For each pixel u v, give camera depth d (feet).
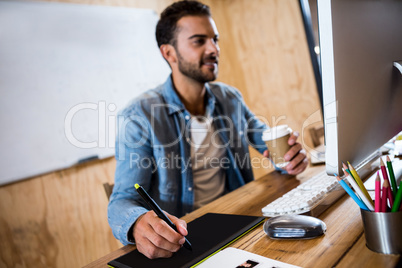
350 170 1.87
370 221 1.73
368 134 2.49
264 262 1.82
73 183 6.75
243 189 3.60
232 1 10.16
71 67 6.79
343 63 2.10
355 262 1.68
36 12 6.41
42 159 6.36
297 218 2.13
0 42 5.99
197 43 4.76
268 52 9.89
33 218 6.23
